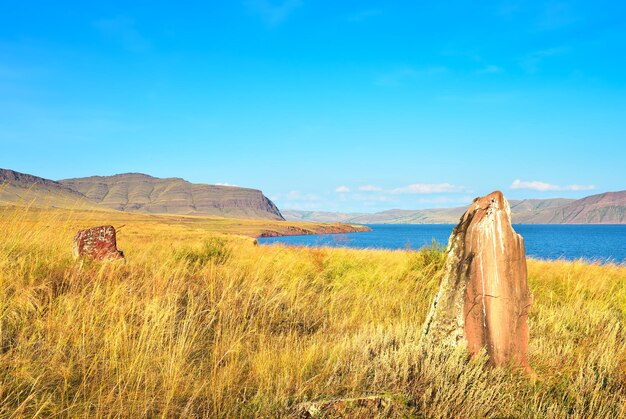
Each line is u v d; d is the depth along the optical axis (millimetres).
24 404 3312
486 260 5113
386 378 4344
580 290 9344
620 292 8945
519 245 5262
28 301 5238
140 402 3670
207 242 11867
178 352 4520
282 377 4328
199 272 8781
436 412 3836
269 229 132625
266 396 3918
